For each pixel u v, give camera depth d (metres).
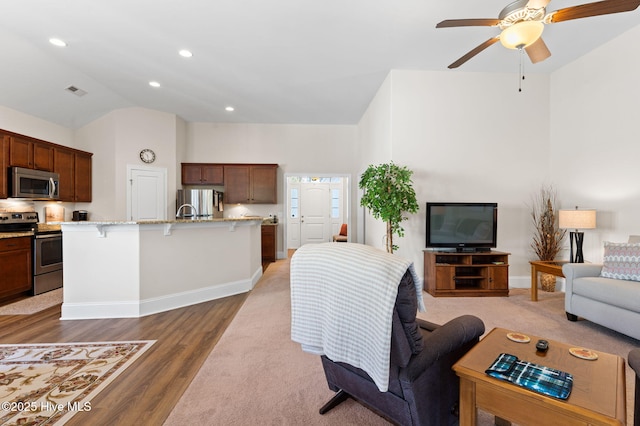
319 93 4.69
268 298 3.56
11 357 2.12
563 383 1.03
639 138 3.03
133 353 2.18
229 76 4.07
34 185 4.10
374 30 3.01
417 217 3.95
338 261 1.18
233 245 3.80
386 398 1.23
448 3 2.60
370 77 4.12
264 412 1.53
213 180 6.02
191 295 3.36
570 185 3.78
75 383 1.79
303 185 8.45
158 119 5.49
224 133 6.24
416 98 3.93
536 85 4.05
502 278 3.59
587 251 3.58
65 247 2.88
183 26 2.94
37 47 3.33
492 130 4.02
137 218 5.27
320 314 1.25
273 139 6.33
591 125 3.51
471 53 2.63
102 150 5.12
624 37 3.14
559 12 2.07
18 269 3.57
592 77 3.49
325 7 2.66
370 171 3.73
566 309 2.81
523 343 1.40
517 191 4.05
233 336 2.47
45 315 2.99
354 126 6.41
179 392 1.70
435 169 3.96
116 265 2.94
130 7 2.65
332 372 1.51
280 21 2.86
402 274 1.03
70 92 4.27
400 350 1.06
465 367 1.18
